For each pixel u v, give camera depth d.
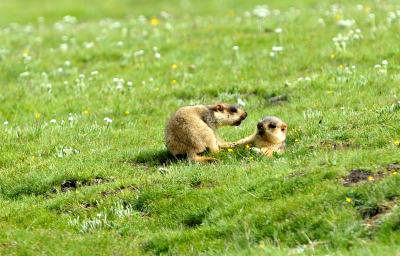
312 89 27.33
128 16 60.72
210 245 16.03
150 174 20.66
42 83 31.61
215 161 20.61
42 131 25.50
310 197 16.56
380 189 16.05
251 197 17.47
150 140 24.28
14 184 21.33
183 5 63.50
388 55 30.25
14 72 33.94
